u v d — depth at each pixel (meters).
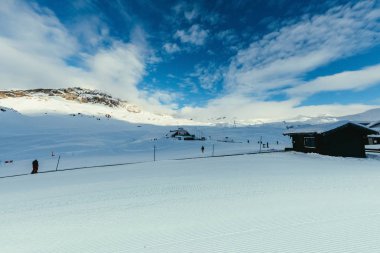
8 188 17.50
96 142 75.38
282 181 14.09
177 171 20.17
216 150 44.62
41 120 139.88
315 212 8.24
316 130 29.09
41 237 7.65
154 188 13.81
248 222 7.68
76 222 8.87
